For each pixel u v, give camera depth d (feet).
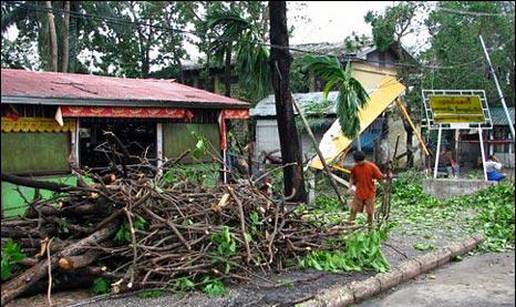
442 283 27.14
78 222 23.97
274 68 50.26
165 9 67.00
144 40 66.49
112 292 21.74
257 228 26.48
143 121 44.70
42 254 21.33
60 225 22.99
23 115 36.19
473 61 83.15
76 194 23.49
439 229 39.55
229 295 22.52
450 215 46.24
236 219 25.86
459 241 34.96
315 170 57.93
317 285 24.35
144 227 23.71
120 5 65.98
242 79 52.70
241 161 44.75
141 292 22.18
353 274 26.40
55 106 37.01
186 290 22.79
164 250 23.07
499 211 45.24
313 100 73.15
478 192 56.39
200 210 25.13
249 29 50.16
